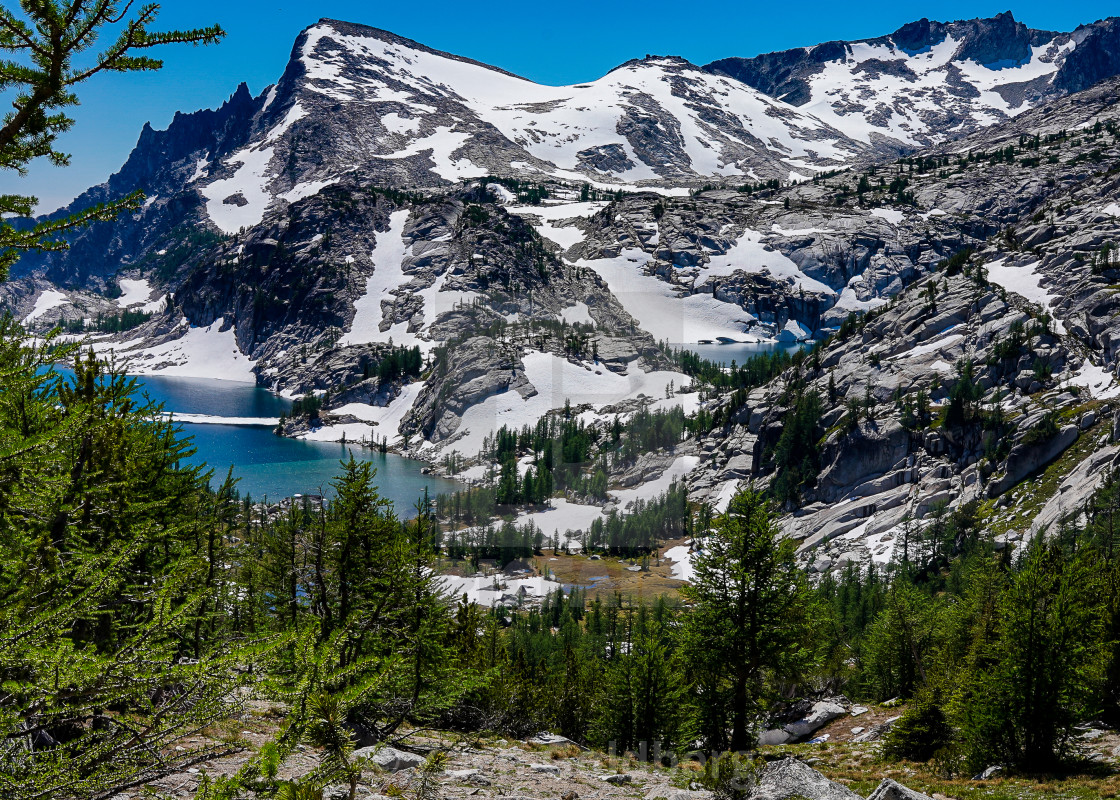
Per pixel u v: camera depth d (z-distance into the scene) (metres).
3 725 5.95
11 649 6.17
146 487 22.36
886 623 60.09
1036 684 30.27
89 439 12.52
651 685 34.28
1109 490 100.00
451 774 15.56
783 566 31.36
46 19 5.77
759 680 33.94
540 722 32.22
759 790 13.67
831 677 64.38
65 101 6.30
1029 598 31.61
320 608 22.88
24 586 7.50
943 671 45.38
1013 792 25.61
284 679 6.28
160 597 6.88
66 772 6.02
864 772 31.86
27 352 8.16
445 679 21.94
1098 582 36.47
